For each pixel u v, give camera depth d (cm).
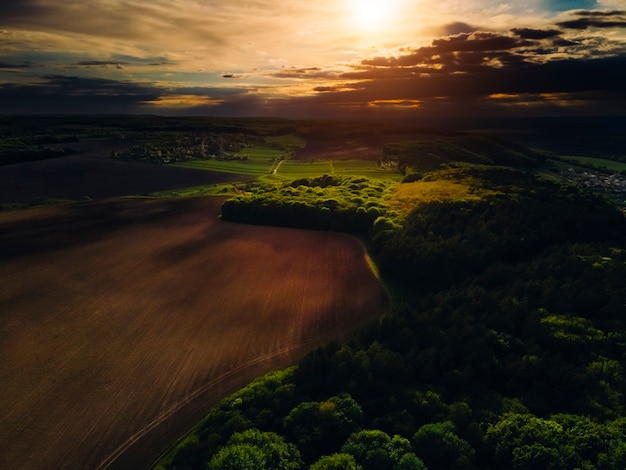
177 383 6038
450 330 6284
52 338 7125
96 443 5050
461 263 8494
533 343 6038
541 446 4403
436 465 4403
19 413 5491
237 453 4259
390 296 8375
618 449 4338
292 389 5356
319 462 4244
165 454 4866
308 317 7694
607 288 6938
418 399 5181
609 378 5381
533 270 7812
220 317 7738
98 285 9069
